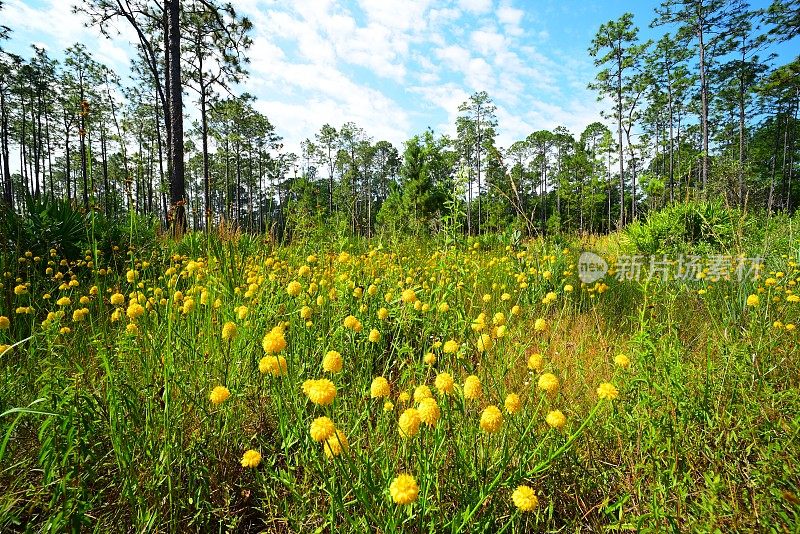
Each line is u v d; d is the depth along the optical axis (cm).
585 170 4209
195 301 294
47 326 242
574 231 1072
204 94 1953
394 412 197
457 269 415
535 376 192
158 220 768
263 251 519
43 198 527
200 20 1756
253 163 4072
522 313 368
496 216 3162
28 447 165
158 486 154
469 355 273
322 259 441
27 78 3014
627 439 189
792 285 387
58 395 143
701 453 175
